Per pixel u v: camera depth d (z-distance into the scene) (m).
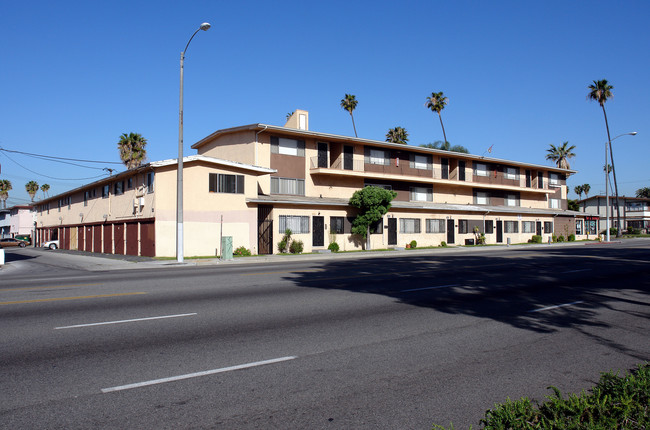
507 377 5.34
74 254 35.06
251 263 23.06
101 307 9.36
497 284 13.45
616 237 59.97
